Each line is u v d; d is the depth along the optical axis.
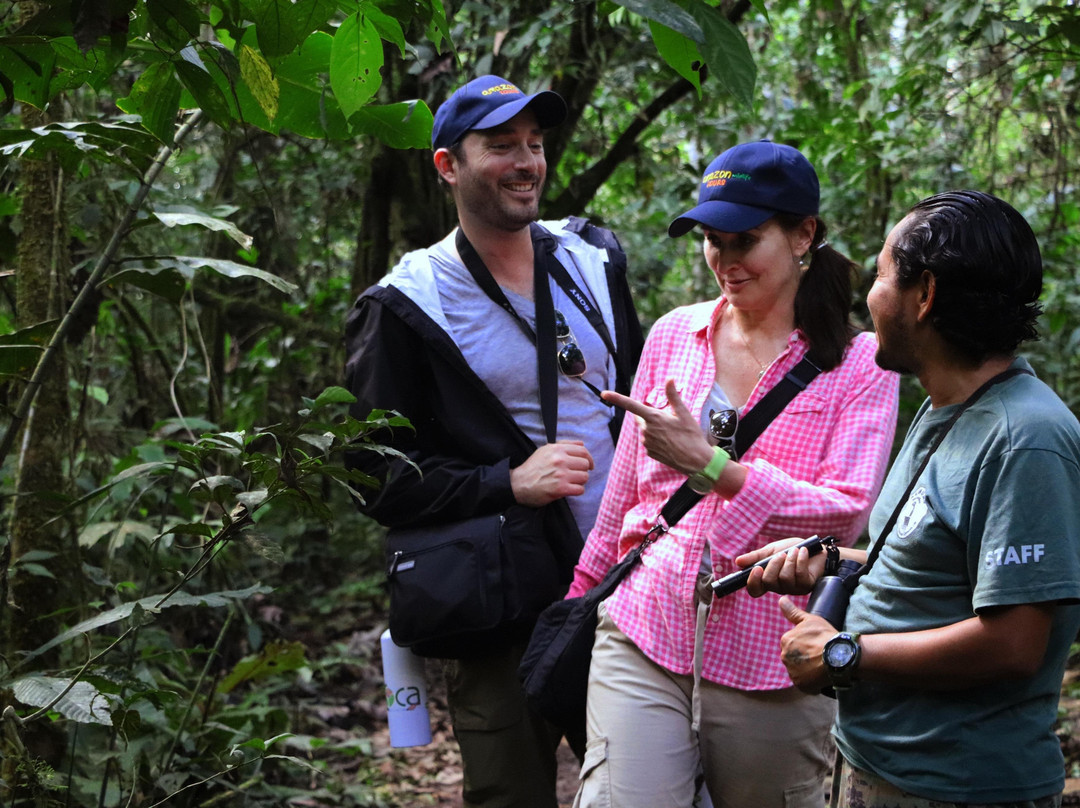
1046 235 5.73
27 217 2.99
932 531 1.63
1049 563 1.50
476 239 2.82
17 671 2.41
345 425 2.16
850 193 6.11
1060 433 1.54
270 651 3.75
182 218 2.60
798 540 2.02
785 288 2.38
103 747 3.06
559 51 5.26
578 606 2.46
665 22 1.41
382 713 5.24
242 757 2.67
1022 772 1.58
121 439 4.87
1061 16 4.20
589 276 2.95
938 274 1.62
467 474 2.69
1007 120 6.26
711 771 2.35
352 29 1.72
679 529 2.36
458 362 2.72
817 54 6.95
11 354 2.51
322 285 7.24
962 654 1.55
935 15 4.77
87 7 1.54
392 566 2.71
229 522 2.19
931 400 1.74
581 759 2.84
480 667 2.76
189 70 1.79
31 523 2.98
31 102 2.09
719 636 2.28
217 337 6.60
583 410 2.85
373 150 5.64
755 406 2.33
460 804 4.17
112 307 4.73
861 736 1.70
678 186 6.45
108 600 3.57
